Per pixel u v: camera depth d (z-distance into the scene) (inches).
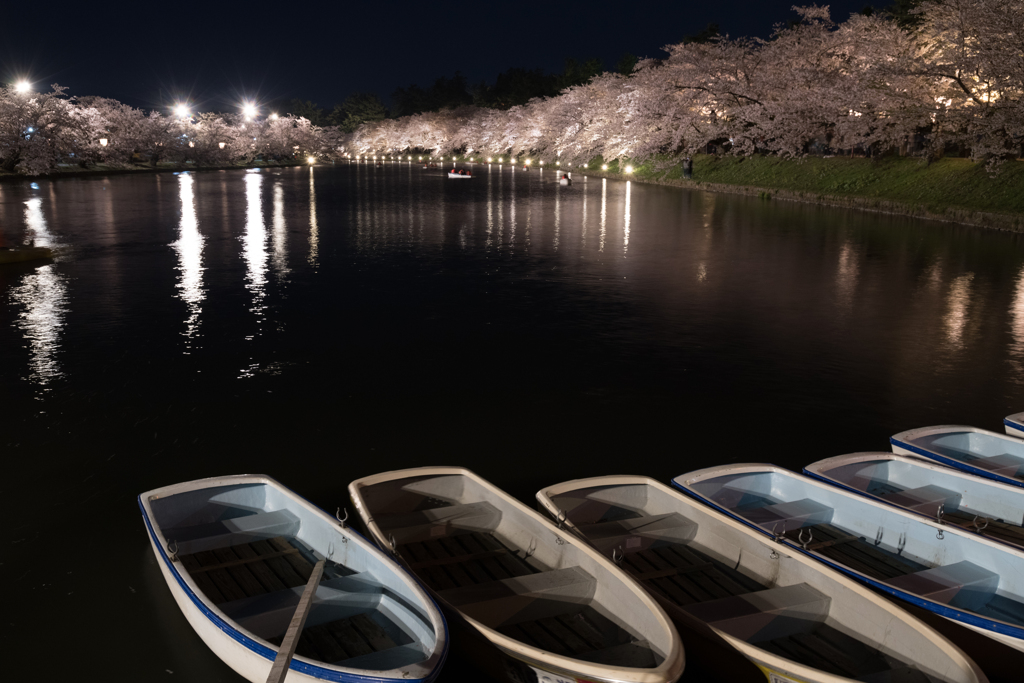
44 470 310.2
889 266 845.2
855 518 254.2
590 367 461.4
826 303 652.7
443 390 415.5
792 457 336.5
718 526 238.8
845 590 199.5
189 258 861.2
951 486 275.9
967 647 195.5
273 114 5201.8
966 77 1487.5
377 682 152.5
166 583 233.6
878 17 1939.0
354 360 468.4
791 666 165.0
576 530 235.9
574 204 1679.4
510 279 751.1
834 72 1988.2
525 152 4552.2
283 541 235.5
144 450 331.0
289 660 156.9
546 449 340.5
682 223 1288.1
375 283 722.2
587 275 778.8
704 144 2345.0
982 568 221.9
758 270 815.1
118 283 708.0
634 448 343.3
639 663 176.7
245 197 1838.1
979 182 1387.8
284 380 427.8
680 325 570.9
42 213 1384.1
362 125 7578.7
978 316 605.9
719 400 406.3
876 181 1663.4
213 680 191.9
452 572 222.8
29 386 412.5
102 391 405.4
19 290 671.8
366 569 211.3
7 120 2549.2
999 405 403.9
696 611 199.8
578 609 205.9
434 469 267.1
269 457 326.3
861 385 434.3
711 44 2452.0
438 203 1691.7
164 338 513.7
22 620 215.5
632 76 3016.7
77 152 3002.0
